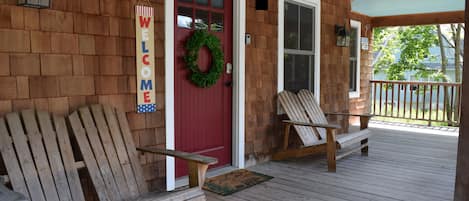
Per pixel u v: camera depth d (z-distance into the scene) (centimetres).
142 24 346
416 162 499
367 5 762
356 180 416
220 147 455
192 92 415
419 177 429
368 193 373
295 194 369
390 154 548
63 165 273
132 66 343
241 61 456
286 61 534
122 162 307
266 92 498
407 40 1309
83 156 284
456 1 711
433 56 1314
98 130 300
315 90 588
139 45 345
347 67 674
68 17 297
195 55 404
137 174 314
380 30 1384
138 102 348
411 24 866
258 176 430
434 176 434
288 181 412
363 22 885
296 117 509
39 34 281
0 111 263
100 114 308
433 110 1166
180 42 398
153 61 358
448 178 426
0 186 212
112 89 328
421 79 1302
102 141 299
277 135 520
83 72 308
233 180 413
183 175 413
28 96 277
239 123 461
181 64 401
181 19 397
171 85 375
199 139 427
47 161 265
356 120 882
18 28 270
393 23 893
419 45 1291
